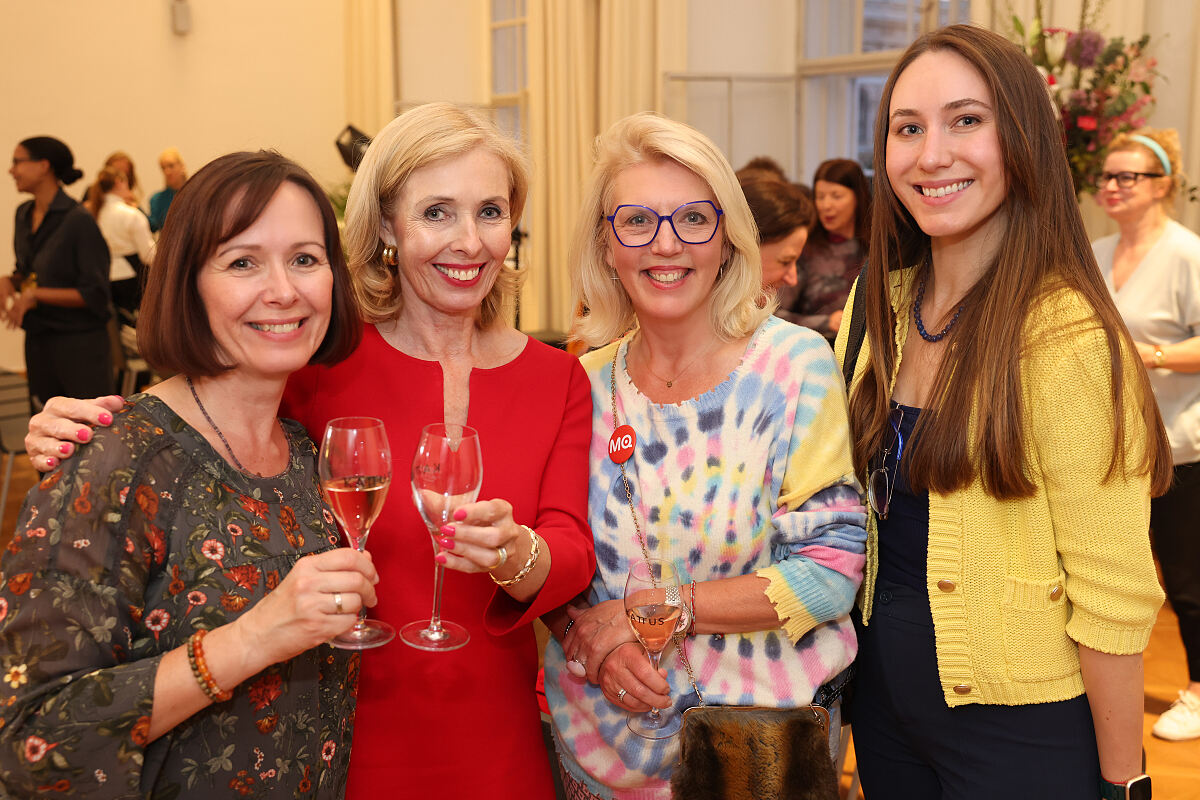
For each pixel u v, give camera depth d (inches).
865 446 66.4
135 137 369.1
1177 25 200.1
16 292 212.2
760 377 66.6
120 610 46.6
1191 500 129.6
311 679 53.5
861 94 290.5
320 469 51.2
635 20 296.0
